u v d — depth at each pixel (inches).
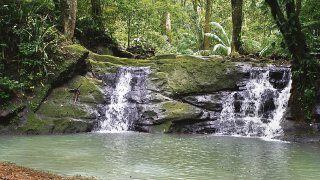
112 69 626.2
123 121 577.3
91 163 335.6
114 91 603.5
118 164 334.3
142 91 594.9
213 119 561.3
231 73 589.3
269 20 765.9
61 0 674.8
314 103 497.4
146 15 955.3
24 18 582.9
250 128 538.6
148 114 562.6
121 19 919.7
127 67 625.6
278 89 563.2
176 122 550.6
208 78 589.0
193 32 1165.7
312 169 329.1
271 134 514.6
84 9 823.1
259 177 301.7
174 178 292.5
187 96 582.2
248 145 444.1
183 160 356.5
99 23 818.2
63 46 601.6
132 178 289.6
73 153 378.3
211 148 422.0
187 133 544.1
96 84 599.8
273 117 551.2
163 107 565.0
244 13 1036.5
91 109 562.3
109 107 581.3
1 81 522.6
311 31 611.8
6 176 251.6
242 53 733.9
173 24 1280.8
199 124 553.6
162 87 594.6
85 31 782.5
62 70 570.6
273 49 722.8
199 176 300.4
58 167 317.1
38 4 644.1
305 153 397.1
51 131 511.8
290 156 381.7
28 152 378.6
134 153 385.4
